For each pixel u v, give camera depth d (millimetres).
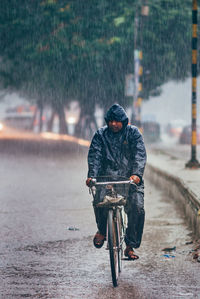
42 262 12391
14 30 53438
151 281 10922
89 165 11477
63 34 52656
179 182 20859
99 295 10031
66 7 52438
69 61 54156
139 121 43906
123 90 59750
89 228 16359
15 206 20531
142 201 11750
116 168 11602
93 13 52719
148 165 31406
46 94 66625
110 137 11609
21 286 10586
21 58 54625
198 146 69062
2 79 58406
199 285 10625
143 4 44406
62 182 28969
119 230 11609
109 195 11320
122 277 11227
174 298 9836
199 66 61156
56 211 19438
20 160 45094
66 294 10102
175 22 56094
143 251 13469
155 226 16641
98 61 54406
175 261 12500
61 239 14828
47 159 46406
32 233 15609
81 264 12234
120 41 53031
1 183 28312
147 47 56594
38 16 52625
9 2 52906
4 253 13242
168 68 59531
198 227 15102
